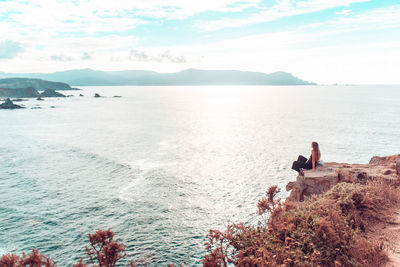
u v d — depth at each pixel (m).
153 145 67.94
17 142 69.94
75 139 74.81
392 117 125.69
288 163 50.44
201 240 22.84
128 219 26.67
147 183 38.09
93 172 43.41
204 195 34.12
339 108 180.75
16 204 30.42
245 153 60.00
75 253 20.84
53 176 41.28
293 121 119.44
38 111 163.62
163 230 24.58
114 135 82.44
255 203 31.66
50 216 27.28
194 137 81.69
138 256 20.11
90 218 26.89
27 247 21.75
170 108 196.00
